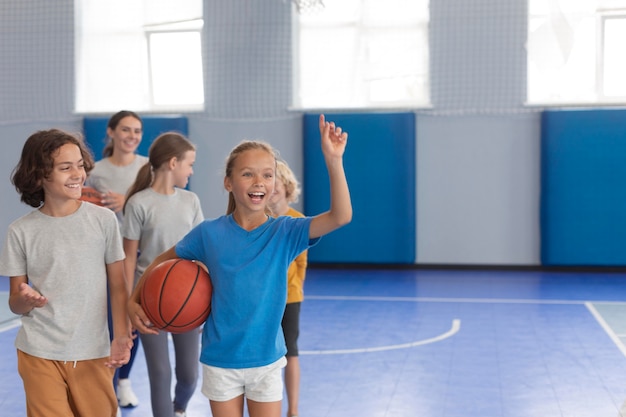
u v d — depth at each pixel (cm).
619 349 577
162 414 365
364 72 1055
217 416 275
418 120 1040
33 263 282
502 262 1038
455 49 1027
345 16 1054
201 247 278
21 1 1104
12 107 1113
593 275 977
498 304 776
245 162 269
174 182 387
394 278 969
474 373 513
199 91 1094
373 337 630
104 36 1102
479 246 1040
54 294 281
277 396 276
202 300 276
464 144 1033
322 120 259
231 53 1076
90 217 291
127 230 376
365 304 784
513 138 1023
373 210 1040
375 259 1044
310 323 691
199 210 398
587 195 991
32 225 284
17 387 489
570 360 545
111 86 1106
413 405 445
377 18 1047
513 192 1028
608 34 995
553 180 997
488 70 1021
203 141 1088
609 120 981
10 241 282
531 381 493
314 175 1048
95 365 288
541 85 1013
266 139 1075
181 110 1092
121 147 466
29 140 283
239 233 273
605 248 994
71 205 290
